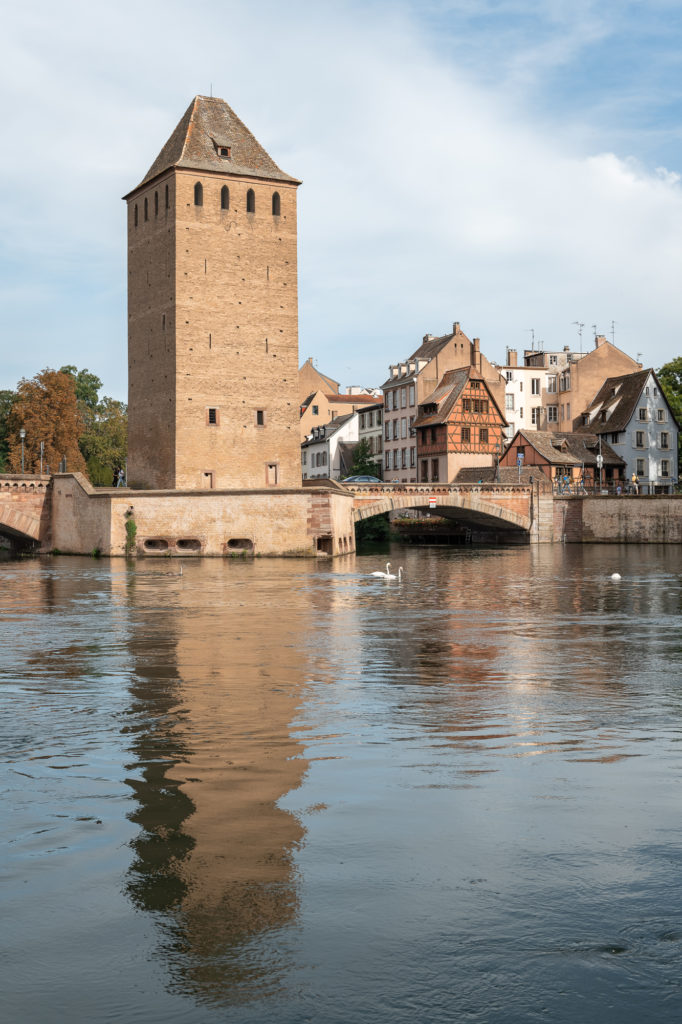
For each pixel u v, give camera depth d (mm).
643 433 106438
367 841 9070
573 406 115000
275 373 73250
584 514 89875
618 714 14961
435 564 60250
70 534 66688
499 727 14000
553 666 19844
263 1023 6051
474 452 105188
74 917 7492
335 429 131250
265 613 30359
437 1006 6223
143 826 9539
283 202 73500
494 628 26516
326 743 12992
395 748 12711
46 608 31672
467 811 9961
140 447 75375
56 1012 6188
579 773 11445
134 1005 6258
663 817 9766
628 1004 6234
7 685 17562
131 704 15734
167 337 71125
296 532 63062
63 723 14281
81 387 143750
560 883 8070
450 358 111938
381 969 6668
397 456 116000
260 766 11789
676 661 20531
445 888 7977
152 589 39438
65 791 10758
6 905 7715
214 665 19922
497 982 6496
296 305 74000
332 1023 6043
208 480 70875
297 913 7520
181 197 70000
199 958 6848
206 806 10172
